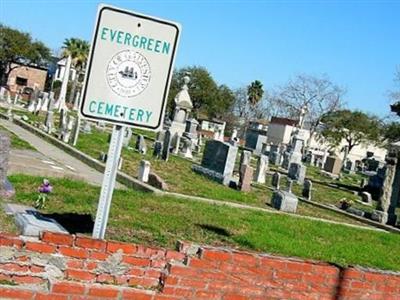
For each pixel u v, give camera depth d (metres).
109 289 4.30
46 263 4.21
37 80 93.56
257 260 4.77
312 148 79.12
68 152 22.20
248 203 17.33
